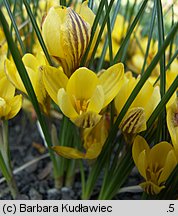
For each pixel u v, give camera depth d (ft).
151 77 1.54
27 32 1.59
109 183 1.34
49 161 1.68
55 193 1.50
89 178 1.38
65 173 1.51
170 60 1.33
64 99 1.12
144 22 2.02
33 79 1.22
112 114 1.24
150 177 1.24
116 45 1.68
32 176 1.60
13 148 1.75
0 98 1.20
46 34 1.15
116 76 1.17
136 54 1.70
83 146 1.38
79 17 1.15
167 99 1.17
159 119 1.23
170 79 1.40
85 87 1.17
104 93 1.17
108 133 1.27
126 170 1.30
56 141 1.40
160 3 1.24
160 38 1.25
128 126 1.19
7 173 1.41
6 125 1.33
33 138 1.80
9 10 1.26
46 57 1.23
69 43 1.15
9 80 1.20
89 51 1.21
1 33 1.44
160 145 1.22
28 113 1.77
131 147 1.26
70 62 1.17
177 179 1.24
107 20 1.27
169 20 2.10
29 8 1.21
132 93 1.17
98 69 1.42
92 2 1.32
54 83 1.17
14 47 1.11
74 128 1.35
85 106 1.17
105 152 1.28
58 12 1.16
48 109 1.28
